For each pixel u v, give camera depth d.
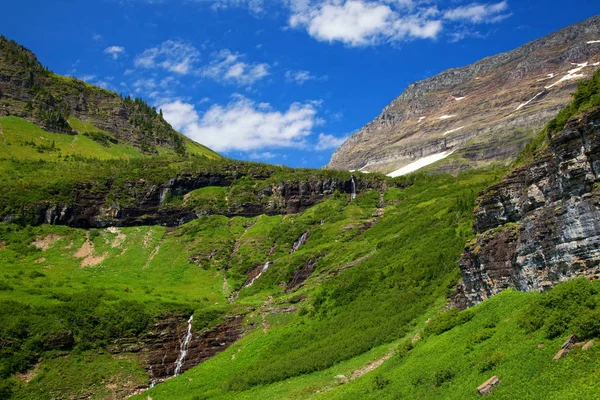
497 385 38.50
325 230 156.88
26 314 98.31
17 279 120.94
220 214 181.62
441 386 44.16
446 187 170.38
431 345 55.12
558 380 34.75
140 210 182.12
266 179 198.62
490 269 57.97
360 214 169.00
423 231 112.88
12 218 166.62
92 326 101.25
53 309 102.06
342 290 100.62
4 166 197.12
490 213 60.00
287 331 94.94
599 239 42.47
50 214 172.00
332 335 84.12
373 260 111.50
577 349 36.44
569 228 45.28
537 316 43.16
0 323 93.75
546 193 50.50
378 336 73.88
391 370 56.06
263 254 154.12
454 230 99.62
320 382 66.00
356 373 64.69
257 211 183.75
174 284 139.75
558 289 43.31
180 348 103.38
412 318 75.12
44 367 90.25
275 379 75.50
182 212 181.50
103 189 185.25
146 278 142.62
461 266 63.09
